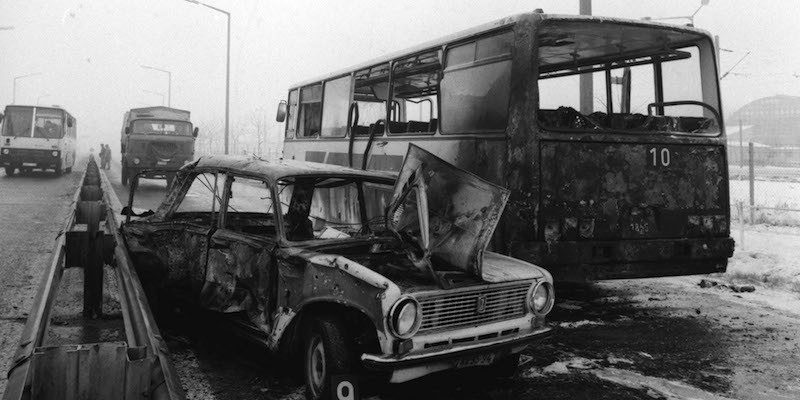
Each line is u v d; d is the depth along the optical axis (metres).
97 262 6.21
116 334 5.66
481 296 4.36
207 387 4.66
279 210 4.86
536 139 6.52
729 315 7.20
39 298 4.67
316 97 12.30
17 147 29.36
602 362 5.47
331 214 5.86
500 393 4.69
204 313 5.62
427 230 4.50
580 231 6.65
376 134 9.84
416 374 4.02
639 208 6.95
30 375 3.04
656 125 7.25
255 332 4.87
